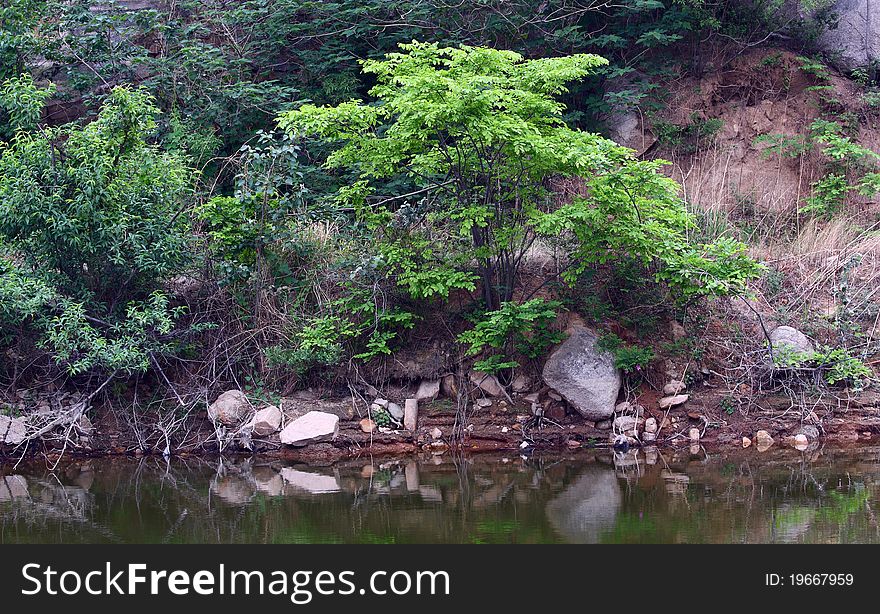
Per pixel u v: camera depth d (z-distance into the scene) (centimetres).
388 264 1118
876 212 1409
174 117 1369
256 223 1149
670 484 887
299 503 838
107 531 752
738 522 740
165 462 1048
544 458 1030
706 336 1166
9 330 1106
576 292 1179
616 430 1084
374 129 1236
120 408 1119
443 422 1105
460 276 1083
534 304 1059
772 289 1227
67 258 1086
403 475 955
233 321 1162
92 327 1095
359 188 1125
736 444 1066
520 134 989
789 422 1089
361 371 1147
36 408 1094
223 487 916
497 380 1130
